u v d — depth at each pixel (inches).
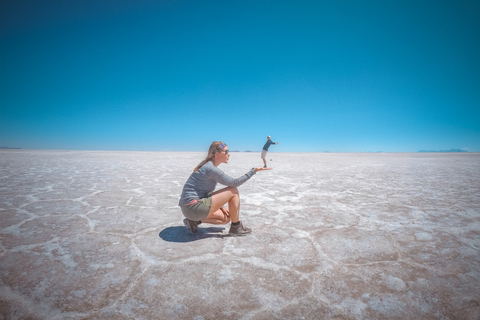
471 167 478.3
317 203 183.2
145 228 129.2
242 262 92.7
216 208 108.5
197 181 105.9
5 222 136.3
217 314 64.9
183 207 107.3
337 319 63.6
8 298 70.1
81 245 106.9
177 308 67.0
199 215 106.6
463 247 107.5
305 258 96.3
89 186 245.3
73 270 85.9
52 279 80.1
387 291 75.4
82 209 163.9
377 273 85.6
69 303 68.6
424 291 75.4
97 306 67.5
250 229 123.3
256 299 71.1
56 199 189.9
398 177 327.3
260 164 563.5
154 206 173.5
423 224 137.1
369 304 69.4
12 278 80.4
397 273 85.7
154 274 83.8
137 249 103.4
